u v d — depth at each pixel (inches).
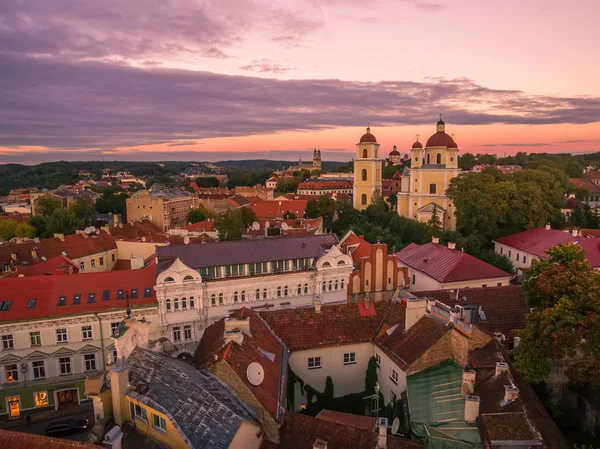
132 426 1112.8
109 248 4153.5
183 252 2603.3
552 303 1472.7
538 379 1393.9
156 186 7657.5
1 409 2172.7
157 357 1261.1
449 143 5561.0
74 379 2246.6
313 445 1133.1
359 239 3398.1
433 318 1694.1
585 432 1521.9
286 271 2714.1
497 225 4724.4
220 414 1099.9
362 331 1889.8
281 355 1672.0
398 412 1558.8
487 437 1165.7
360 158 7214.6
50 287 2364.7
